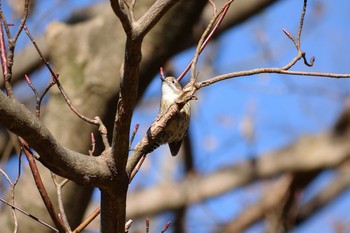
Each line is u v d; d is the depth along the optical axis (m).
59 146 5.00
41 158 5.08
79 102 8.82
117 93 8.82
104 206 5.44
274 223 12.50
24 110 4.80
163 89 7.46
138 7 8.55
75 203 8.45
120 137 5.13
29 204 8.50
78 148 8.76
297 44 5.29
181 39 8.95
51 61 9.35
